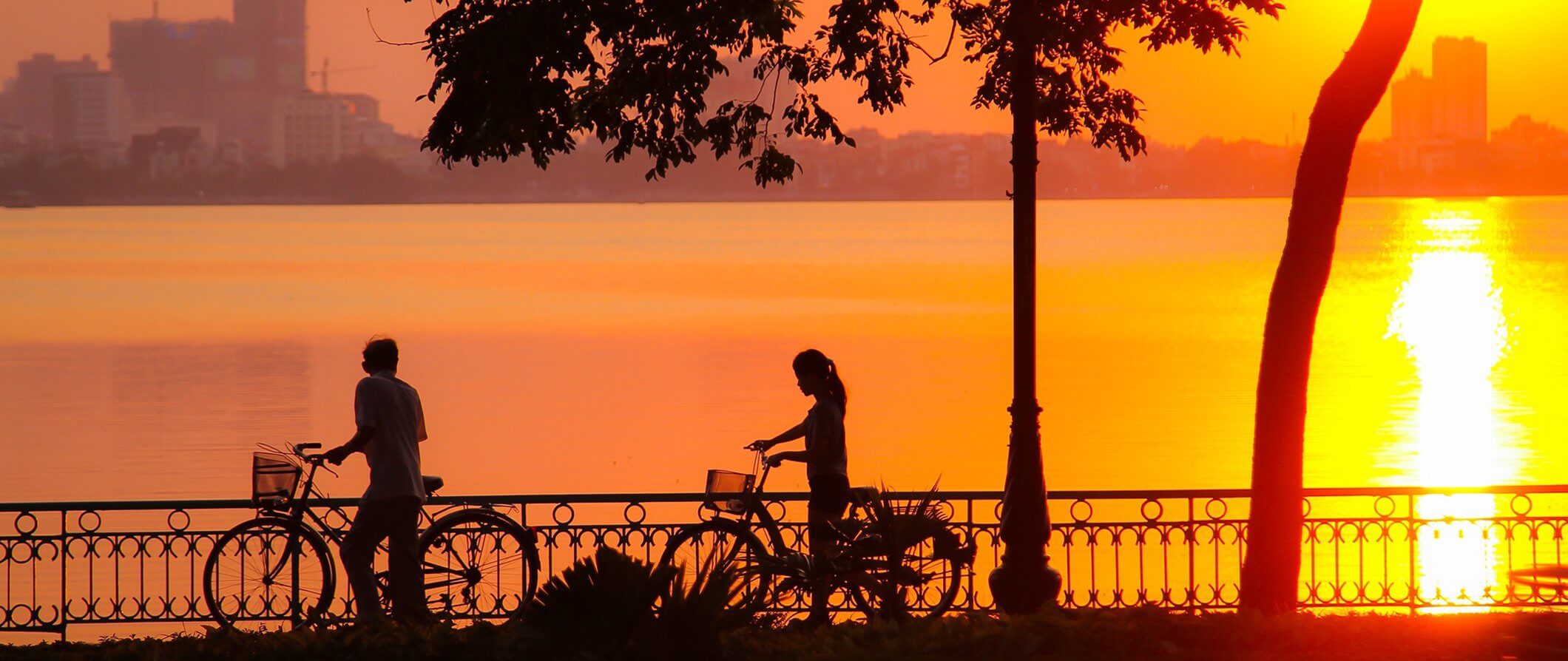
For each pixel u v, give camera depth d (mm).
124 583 51375
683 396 121750
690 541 35406
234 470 85938
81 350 165000
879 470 85000
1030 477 32625
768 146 38938
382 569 45688
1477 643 26578
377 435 34125
